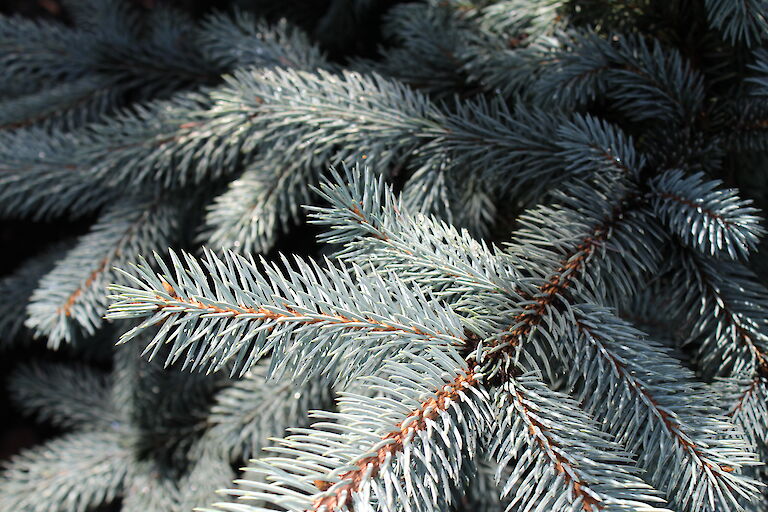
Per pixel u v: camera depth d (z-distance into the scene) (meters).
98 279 0.58
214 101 0.58
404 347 0.43
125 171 0.57
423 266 0.45
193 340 0.41
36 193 0.60
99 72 0.68
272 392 0.57
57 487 0.65
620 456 0.42
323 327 0.42
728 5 0.48
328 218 0.45
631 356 0.44
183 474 0.65
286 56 0.59
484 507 0.56
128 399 0.67
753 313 0.48
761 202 0.57
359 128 0.51
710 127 0.52
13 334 0.71
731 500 0.42
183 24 0.73
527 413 0.42
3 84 0.72
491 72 0.55
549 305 0.44
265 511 0.37
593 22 0.55
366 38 0.66
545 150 0.51
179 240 0.63
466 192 0.56
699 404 0.44
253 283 0.42
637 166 0.50
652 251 0.48
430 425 0.40
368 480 0.39
